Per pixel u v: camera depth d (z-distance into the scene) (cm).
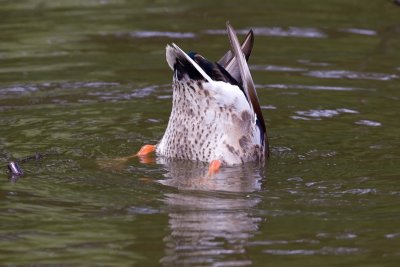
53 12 2125
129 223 1002
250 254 920
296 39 1900
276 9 2166
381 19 2069
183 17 2078
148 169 1195
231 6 2197
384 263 898
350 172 1183
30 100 1498
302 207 1054
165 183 1139
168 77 1653
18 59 1750
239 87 1212
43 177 1156
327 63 1733
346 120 1416
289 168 1205
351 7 2186
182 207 1052
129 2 2250
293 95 1544
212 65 1202
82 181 1142
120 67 1708
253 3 2231
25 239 959
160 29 1969
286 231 980
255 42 1873
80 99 1511
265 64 1727
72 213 1031
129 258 909
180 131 1223
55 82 1603
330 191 1108
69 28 1975
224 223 1002
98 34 1933
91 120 1405
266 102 1508
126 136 1335
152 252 924
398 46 1847
